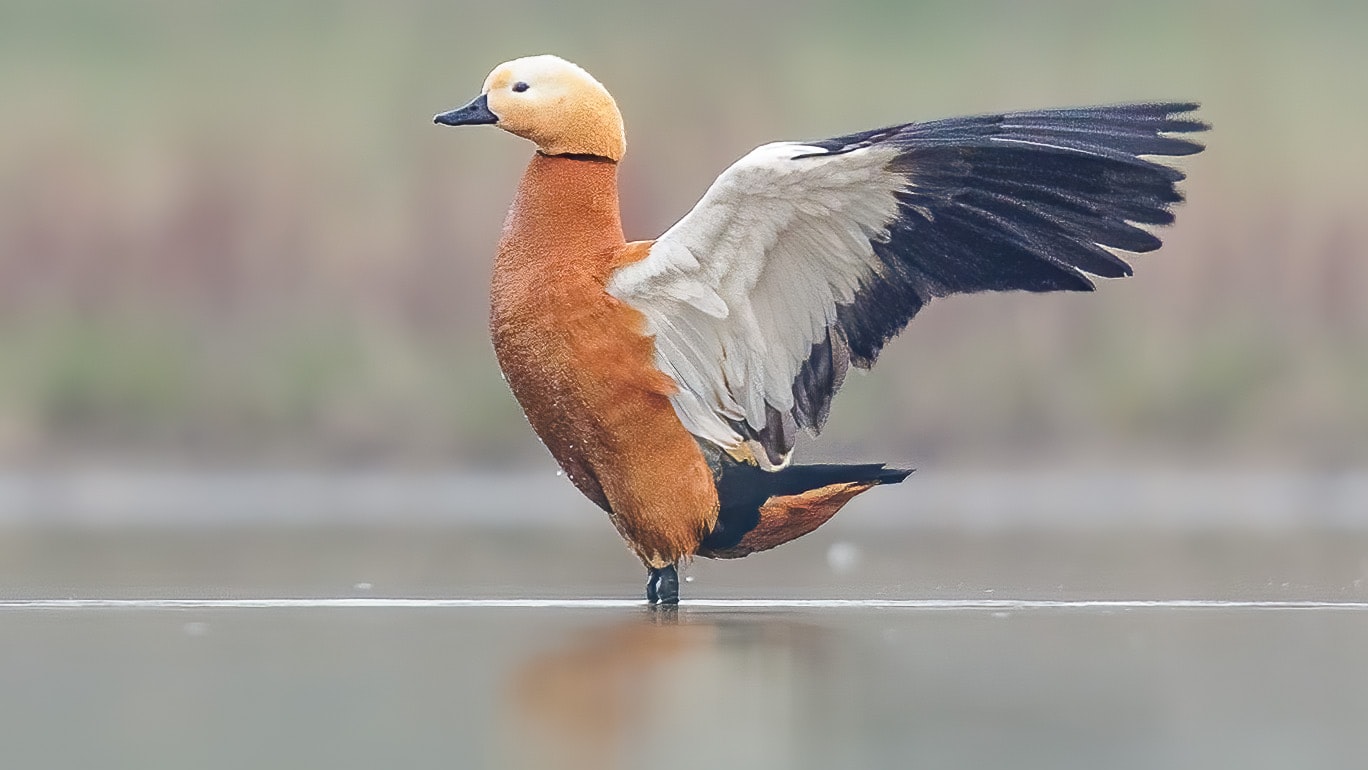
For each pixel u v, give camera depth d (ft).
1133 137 30.60
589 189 32.22
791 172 30.50
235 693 24.09
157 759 20.52
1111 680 25.00
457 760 20.31
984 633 29.17
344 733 21.72
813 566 39.99
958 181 30.89
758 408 32.30
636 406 31.91
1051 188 30.89
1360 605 33.17
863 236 31.32
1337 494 58.65
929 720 22.35
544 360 31.94
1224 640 28.48
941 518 52.34
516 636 28.84
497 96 32.32
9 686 24.57
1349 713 22.98
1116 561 40.14
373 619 30.91
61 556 40.65
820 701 23.41
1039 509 54.95
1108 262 30.99
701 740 21.22
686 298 31.65
